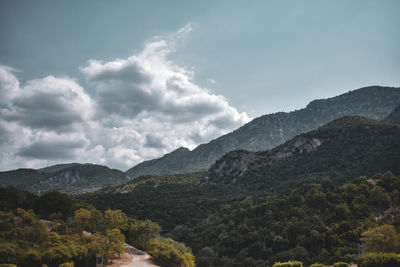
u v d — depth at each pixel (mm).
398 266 34844
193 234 104562
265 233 86125
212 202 143125
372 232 51688
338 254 67000
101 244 59906
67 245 54469
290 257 71875
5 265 42031
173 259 63469
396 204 82375
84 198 167250
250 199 121625
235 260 79688
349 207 84812
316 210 88688
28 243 53219
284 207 94625
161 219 126562
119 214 79938
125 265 57531
